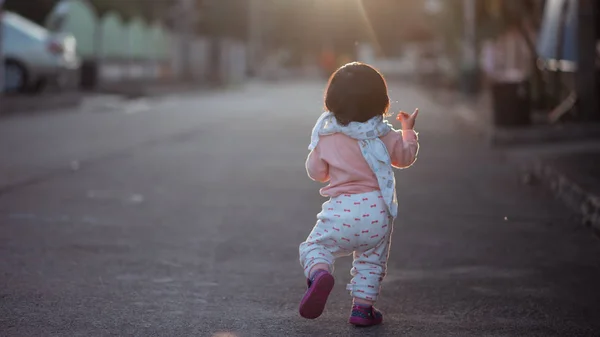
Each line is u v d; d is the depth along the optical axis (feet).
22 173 35.55
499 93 53.11
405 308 16.11
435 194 30.86
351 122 13.79
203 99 112.16
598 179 29.30
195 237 22.99
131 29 130.41
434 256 20.80
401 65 226.38
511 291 17.46
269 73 218.79
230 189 32.12
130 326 14.80
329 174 14.15
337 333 14.44
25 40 84.07
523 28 63.93
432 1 144.36
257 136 55.88
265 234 23.49
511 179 34.68
